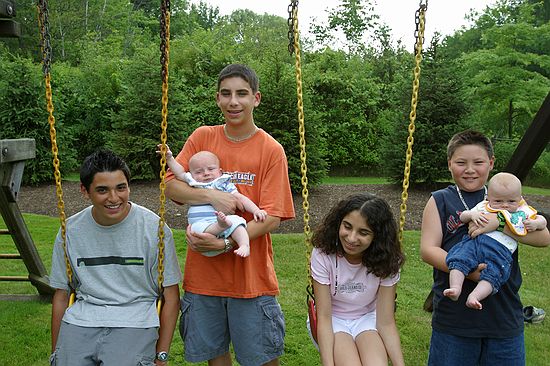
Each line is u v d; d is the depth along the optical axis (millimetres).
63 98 14375
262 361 2863
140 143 11891
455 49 22109
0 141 4465
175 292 2811
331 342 2584
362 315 2740
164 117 2652
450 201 2707
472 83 15625
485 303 2564
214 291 2814
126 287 2729
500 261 2490
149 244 2734
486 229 2531
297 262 6449
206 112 13742
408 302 5164
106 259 2723
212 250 2680
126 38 27516
